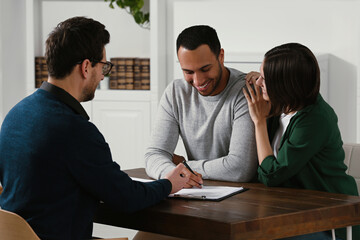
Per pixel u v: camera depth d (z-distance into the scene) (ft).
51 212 7.11
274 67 8.67
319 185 8.90
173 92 10.31
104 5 20.07
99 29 7.72
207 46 9.03
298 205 7.65
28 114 7.28
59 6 20.42
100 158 7.23
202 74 9.20
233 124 9.66
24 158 7.14
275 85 8.70
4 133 7.42
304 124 8.68
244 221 6.79
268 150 9.11
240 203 7.82
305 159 8.70
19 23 19.94
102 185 7.23
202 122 10.02
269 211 7.30
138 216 7.70
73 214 7.27
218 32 18.25
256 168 9.57
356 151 10.40
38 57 19.72
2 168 7.43
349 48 16.57
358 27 16.15
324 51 16.96
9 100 19.69
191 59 9.04
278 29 17.51
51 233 7.08
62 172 7.09
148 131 18.39
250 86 9.46
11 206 7.28
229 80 9.82
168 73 18.99
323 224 7.52
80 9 20.27
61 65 7.40
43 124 7.13
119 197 7.34
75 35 7.45
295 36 17.33
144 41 19.72
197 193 8.43
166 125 10.24
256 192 8.60
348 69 16.62
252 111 9.26
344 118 16.74
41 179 7.09
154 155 9.98
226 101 9.77
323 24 16.93
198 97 10.07
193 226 7.09
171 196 8.32
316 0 16.98
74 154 7.07
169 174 8.34
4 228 6.97
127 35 19.90
